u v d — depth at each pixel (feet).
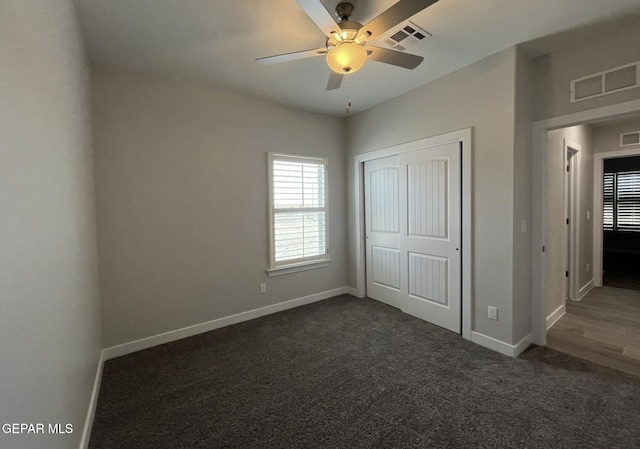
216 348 9.05
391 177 12.25
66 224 4.70
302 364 8.02
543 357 8.18
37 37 3.55
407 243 11.41
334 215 13.99
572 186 12.70
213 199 10.48
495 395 6.53
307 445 5.27
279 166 12.14
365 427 5.67
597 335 9.53
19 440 2.72
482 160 8.74
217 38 7.33
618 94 7.16
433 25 6.97
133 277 8.99
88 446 5.33
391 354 8.47
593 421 5.70
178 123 9.71
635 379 7.07
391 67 9.05
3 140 2.57
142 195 9.11
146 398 6.68
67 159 4.96
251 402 6.49
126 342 8.87
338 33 5.74
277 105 11.98
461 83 9.17
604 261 19.35
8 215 2.63
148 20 6.57
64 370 4.23
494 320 8.62
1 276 2.47
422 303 10.96
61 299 4.21
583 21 6.87
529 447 5.12
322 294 13.65
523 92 8.21
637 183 18.31
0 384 2.40
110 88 8.57
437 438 5.36
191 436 5.55
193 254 10.09
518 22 6.88
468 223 9.14
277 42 7.55
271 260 11.88
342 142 14.12
